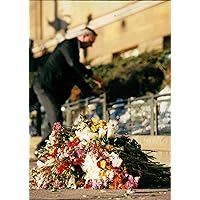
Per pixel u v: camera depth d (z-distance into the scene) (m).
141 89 11.45
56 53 10.23
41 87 10.23
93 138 5.43
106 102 11.47
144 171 5.50
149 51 11.66
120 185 5.27
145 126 9.15
